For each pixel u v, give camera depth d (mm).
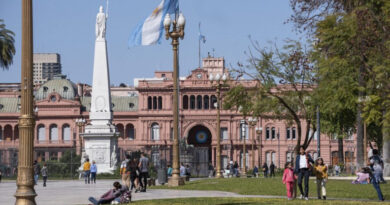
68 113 169250
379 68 36469
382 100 37906
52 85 173375
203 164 102250
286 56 58156
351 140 157625
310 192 41375
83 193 46094
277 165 163750
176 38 49812
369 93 39781
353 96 42375
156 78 195500
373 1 38406
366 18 37750
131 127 170750
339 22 39406
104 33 84188
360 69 41750
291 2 49906
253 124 110875
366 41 37719
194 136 170750
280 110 59094
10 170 96375
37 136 169875
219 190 45250
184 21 49500
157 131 167375
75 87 182000
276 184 49938
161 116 166750
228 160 162625
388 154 54969
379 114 37969
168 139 166250
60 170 88500
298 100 58375
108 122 84062
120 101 173375
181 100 167125
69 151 92875
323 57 42750
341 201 33938
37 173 67438
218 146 69688
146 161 45281
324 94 43969
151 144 165500
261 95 59125
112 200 34250
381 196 35375
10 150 97562
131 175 44750
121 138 169500
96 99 84125
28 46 24547
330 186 45969
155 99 168250
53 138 169750
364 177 49188
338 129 81750
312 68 56375
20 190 24359
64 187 56969
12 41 81375
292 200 34875
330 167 104688
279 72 58438
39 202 36219
